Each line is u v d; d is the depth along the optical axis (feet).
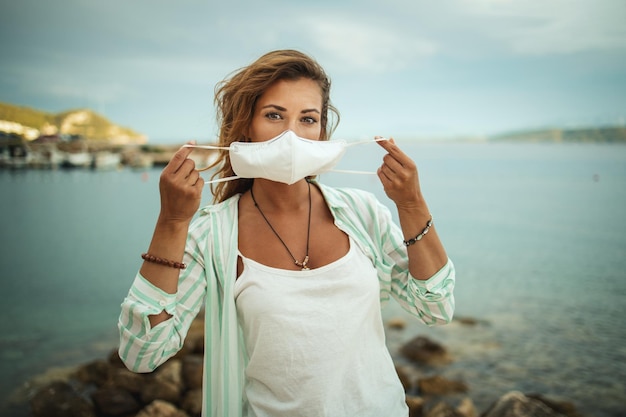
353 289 4.42
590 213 82.48
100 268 49.47
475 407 18.90
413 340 24.08
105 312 34.53
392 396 4.66
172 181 4.04
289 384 4.21
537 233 64.54
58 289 41.09
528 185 133.90
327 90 5.38
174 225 4.19
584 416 18.61
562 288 38.04
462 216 80.48
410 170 4.43
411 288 4.86
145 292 4.17
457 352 24.23
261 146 4.39
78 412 18.03
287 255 4.60
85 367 22.08
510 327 28.32
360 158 231.71
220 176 5.45
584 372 22.09
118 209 96.32
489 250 54.29
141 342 4.09
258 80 4.57
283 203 4.78
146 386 18.88
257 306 4.26
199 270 4.64
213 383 4.60
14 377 22.67
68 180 161.89
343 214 4.87
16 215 88.43
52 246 61.67
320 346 4.19
